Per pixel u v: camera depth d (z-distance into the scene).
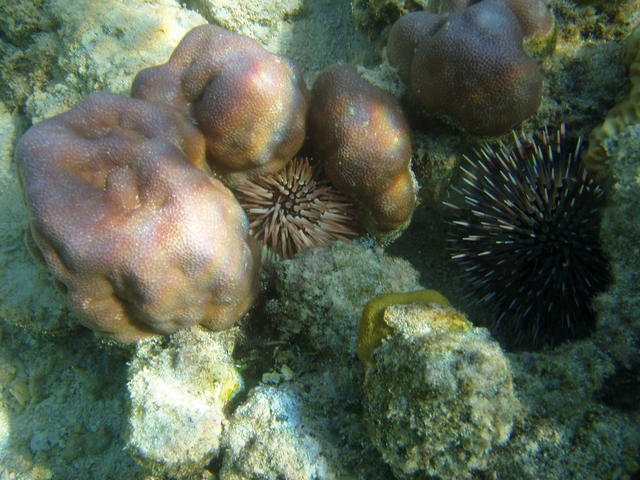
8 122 0.37
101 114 0.23
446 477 0.18
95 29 0.32
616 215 0.21
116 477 0.31
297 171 0.27
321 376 0.24
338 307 0.25
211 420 0.23
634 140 0.21
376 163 0.25
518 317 0.27
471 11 0.25
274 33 0.35
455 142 0.28
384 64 0.29
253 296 0.25
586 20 0.27
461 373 0.18
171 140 0.23
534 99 0.25
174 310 0.22
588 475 0.18
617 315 0.21
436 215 0.31
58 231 0.20
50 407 0.33
